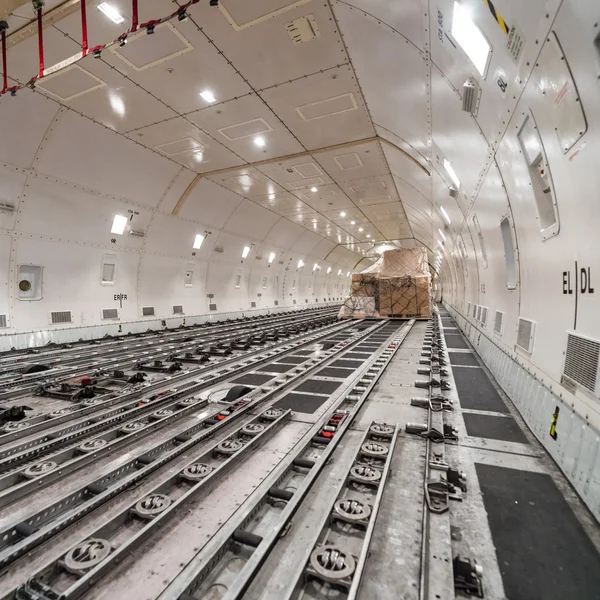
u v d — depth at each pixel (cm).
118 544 240
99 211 1067
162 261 1393
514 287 483
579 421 275
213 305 1752
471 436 402
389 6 409
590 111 206
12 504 289
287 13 519
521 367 450
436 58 410
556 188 279
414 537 237
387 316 1878
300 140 946
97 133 870
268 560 221
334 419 434
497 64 307
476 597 196
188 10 509
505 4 246
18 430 414
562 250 293
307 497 286
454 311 1795
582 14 186
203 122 843
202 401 516
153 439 409
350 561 210
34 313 965
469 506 276
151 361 830
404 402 511
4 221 862
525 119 297
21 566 221
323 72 656
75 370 725
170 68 643
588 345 252
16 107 718
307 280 2991
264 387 586
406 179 1103
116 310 1216
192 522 259
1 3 420
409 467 330
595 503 247
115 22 531
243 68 648
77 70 638
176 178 1175
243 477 320
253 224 1773
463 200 691
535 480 309
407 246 2998
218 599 200
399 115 673
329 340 1185
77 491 297
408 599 190
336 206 1638
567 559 221
